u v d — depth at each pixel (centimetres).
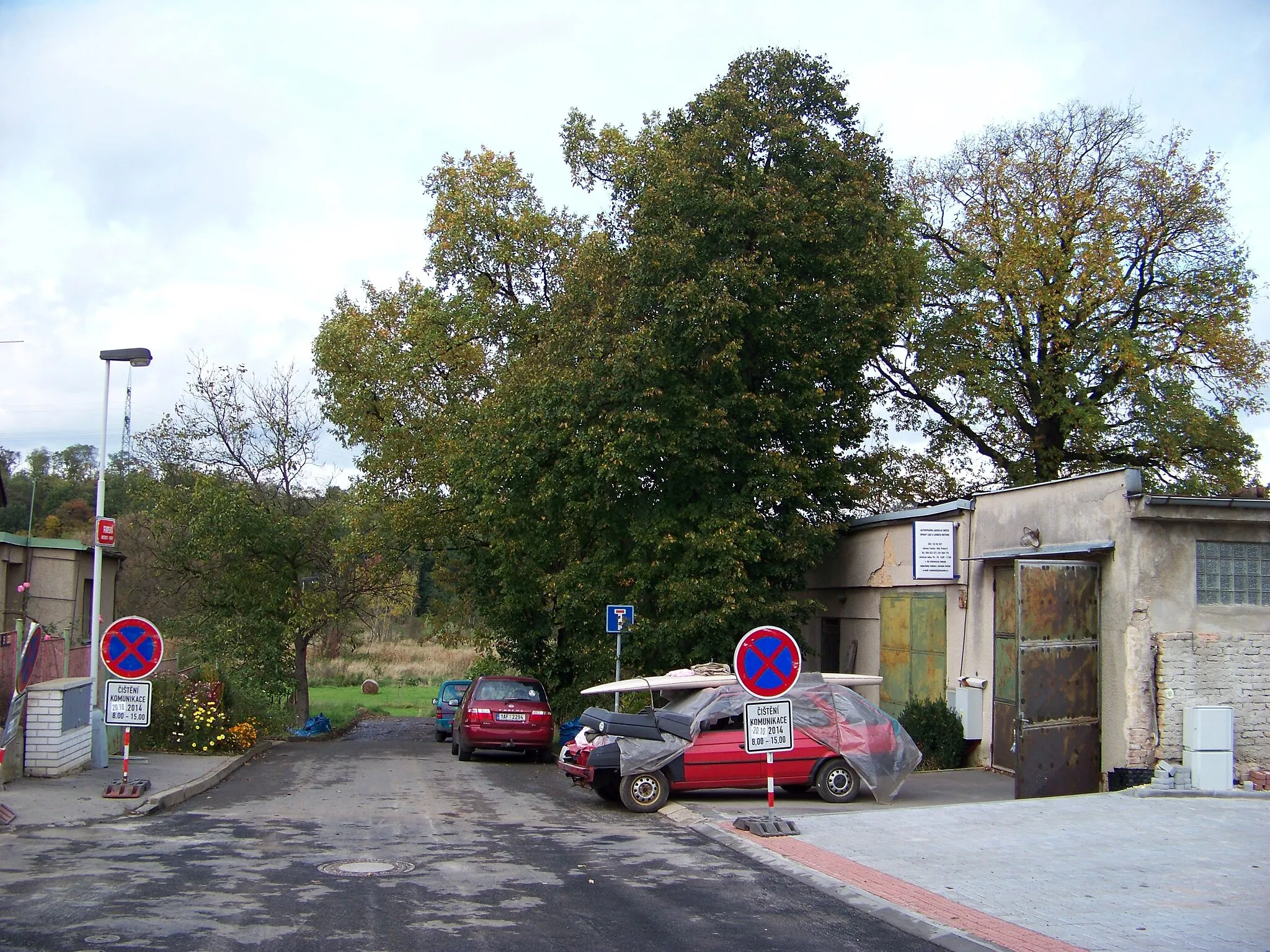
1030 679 1360
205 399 3281
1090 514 1462
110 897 804
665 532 2134
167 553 3259
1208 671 1370
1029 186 3173
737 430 2116
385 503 3169
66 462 7725
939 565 1808
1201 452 3112
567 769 1459
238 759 1908
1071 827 1129
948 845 1051
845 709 1428
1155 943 710
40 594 2562
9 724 1273
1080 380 3086
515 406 2464
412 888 857
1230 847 1025
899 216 2712
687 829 1203
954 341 3228
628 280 2248
